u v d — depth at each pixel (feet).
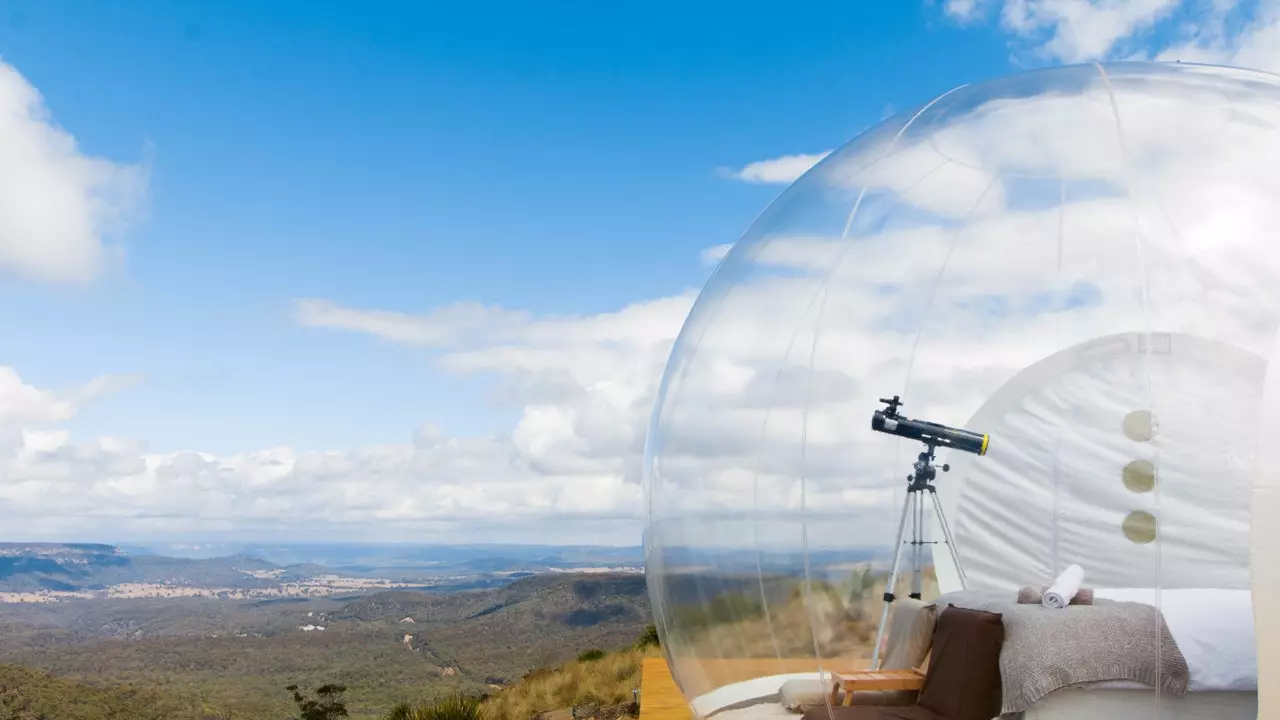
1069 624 11.86
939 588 13.56
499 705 42.83
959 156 14.61
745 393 14.02
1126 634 11.74
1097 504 13.89
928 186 14.49
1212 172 12.92
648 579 16.06
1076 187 13.57
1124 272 12.89
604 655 49.83
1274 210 12.37
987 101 15.34
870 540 13.15
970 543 15.81
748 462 13.66
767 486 13.46
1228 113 13.43
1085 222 13.29
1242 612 11.80
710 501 13.89
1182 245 12.67
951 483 15.94
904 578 13.19
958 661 12.14
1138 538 13.43
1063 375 13.76
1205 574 12.28
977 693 11.93
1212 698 11.49
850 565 13.08
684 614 14.42
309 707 49.21
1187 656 11.55
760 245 15.74
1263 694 9.11
